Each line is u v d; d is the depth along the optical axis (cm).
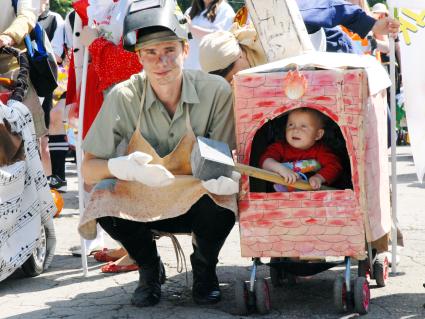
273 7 949
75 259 1208
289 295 959
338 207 840
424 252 1168
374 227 864
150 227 920
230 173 827
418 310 883
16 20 1130
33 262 1084
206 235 889
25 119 1057
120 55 1104
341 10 1069
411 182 1972
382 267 970
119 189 882
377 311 880
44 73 1162
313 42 1058
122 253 1162
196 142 853
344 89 833
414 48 1038
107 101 898
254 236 856
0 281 1063
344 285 870
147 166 827
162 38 855
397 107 2319
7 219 990
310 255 848
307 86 839
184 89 888
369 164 856
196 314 886
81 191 1089
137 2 874
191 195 862
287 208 848
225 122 902
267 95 852
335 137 921
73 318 891
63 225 1498
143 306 926
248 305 880
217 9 1339
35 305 952
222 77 946
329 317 862
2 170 976
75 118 1184
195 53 1362
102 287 1028
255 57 1028
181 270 1022
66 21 1341
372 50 1330
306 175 890
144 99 894
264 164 877
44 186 1082
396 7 1039
